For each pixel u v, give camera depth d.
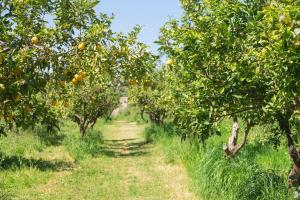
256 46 4.23
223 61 4.77
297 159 6.36
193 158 12.70
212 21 4.79
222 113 5.07
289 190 7.31
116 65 4.84
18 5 4.51
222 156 10.16
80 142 18.89
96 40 4.60
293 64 3.58
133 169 14.60
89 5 4.77
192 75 5.07
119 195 10.82
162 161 15.47
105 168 14.87
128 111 56.31
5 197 9.77
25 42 4.39
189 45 4.93
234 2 4.58
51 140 21.02
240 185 8.55
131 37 4.86
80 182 12.30
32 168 13.45
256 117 5.25
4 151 15.91
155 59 4.88
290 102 4.74
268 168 9.60
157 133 23.58
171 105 10.23
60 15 4.70
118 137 29.27
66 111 20.28
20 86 4.23
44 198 10.22
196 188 10.30
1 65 4.14
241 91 4.74
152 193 10.87
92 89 19.72
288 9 3.47
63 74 4.70
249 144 13.45
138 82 5.12
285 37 3.39
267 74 4.33
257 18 3.95
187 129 5.48
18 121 4.76
